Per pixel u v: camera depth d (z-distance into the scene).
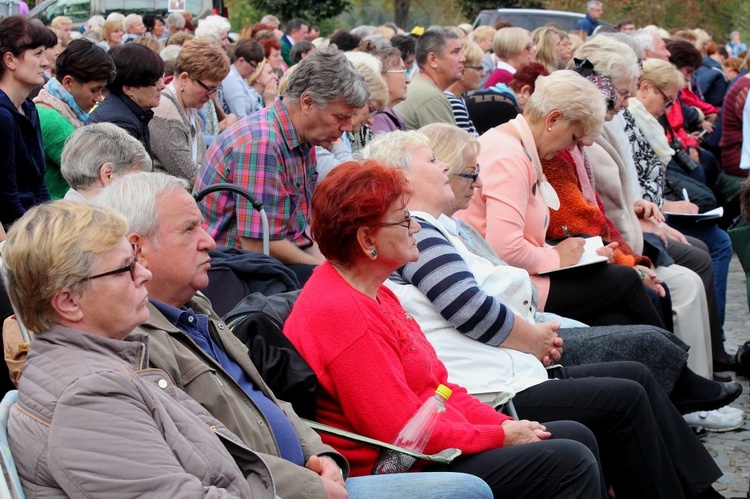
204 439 2.28
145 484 2.05
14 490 1.98
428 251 3.55
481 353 3.59
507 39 9.12
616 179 5.62
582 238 4.77
